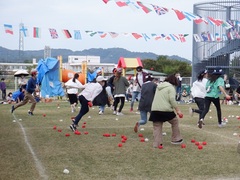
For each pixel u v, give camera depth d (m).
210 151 8.67
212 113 17.70
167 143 9.62
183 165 7.36
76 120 11.40
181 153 8.43
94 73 29.94
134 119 14.88
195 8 24.88
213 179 6.45
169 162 7.59
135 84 17.88
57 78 27.06
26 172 6.73
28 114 16.44
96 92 11.39
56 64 26.84
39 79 26.56
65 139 10.12
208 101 12.54
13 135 10.76
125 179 6.41
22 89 24.14
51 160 7.67
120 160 7.73
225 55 24.47
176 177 6.55
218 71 12.51
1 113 16.94
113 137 10.54
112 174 6.70
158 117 9.02
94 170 6.95
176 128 9.38
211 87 12.48
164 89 9.02
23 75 24.48
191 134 11.16
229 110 19.39
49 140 9.95
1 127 12.40
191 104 23.45
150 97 10.99
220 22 16.22
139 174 6.71
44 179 6.32
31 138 10.25
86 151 8.58
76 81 17.38
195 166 7.29
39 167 7.09
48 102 24.64
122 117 15.59
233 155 8.26
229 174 6.75
